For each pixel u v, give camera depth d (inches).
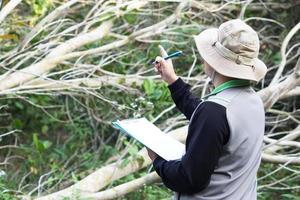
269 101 258.5
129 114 297.7
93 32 297.0
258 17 343.0
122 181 264.8
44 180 287.9
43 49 293.9
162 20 330.6
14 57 288.7
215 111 134.6
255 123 138.1
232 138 135.6
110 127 315.0
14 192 259.6
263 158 260.2
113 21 305.6
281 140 266.2
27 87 270.2
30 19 299.9
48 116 327.6
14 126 312.8
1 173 259.9
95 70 294.5
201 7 324.2
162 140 149.3
